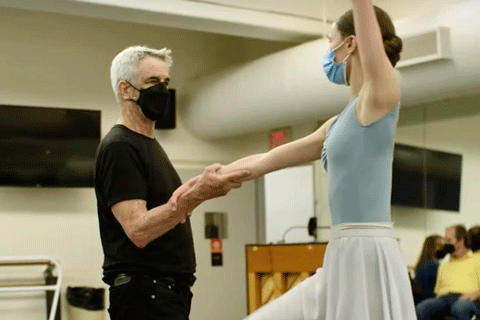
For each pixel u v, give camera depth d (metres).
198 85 9.87
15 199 9.05
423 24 6.85
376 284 2.21
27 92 9.26
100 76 9.76
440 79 6.83
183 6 8.03
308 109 8.24
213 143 10.47
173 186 3.14
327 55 2.42
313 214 9.83
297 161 2.55
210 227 10.26
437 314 7.92
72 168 9.12
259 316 2.37
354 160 2.23
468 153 8.01
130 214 2.91
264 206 10.41
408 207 8.57
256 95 8.79
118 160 2.98
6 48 9.19
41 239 9.14
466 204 7.99
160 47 10.23
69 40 9.58
